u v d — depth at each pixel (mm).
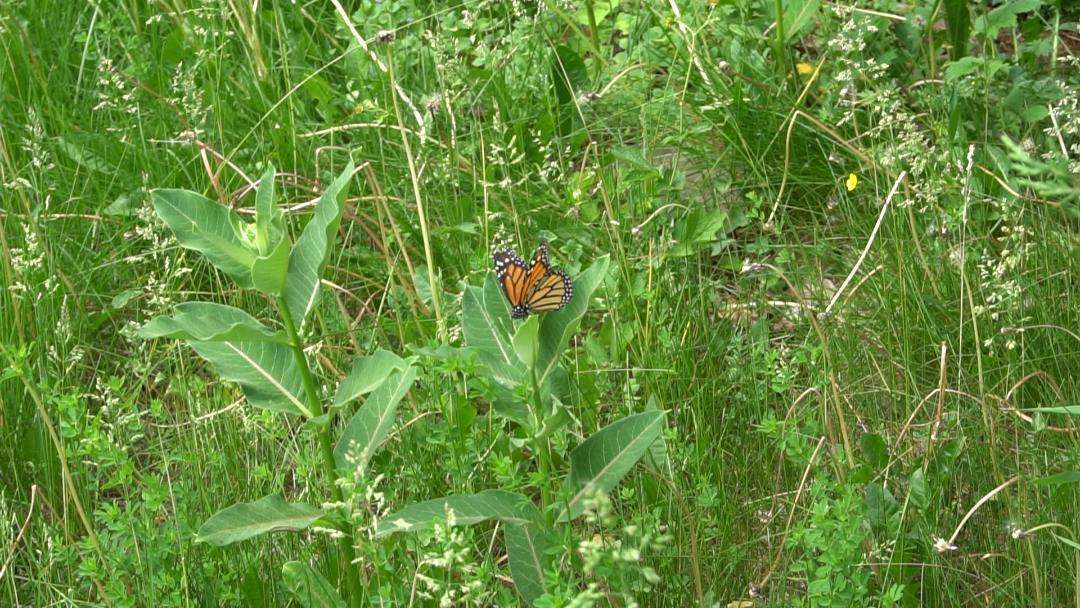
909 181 5016
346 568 3482
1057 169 2512
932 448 3877
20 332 4438
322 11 6309
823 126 5051
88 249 5250
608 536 3684
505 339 3430
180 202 3285
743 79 5520
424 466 3975
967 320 4406
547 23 6215
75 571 3807
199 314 3391
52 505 4066
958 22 5547
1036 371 4074
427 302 4723
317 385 4312
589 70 6062
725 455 4113
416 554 3582
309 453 3854
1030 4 5473
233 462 4090
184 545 3656
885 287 4590
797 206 5328
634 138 5711
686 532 3732
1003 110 5309
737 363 4371
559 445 3744
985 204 4930
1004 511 3787
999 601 3604
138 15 6371
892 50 5609
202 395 4523
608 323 4523
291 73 6109
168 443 4512
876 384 4379
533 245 5105
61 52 6230
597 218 5074
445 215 5223
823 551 3428
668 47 5836
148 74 6074
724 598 3672
